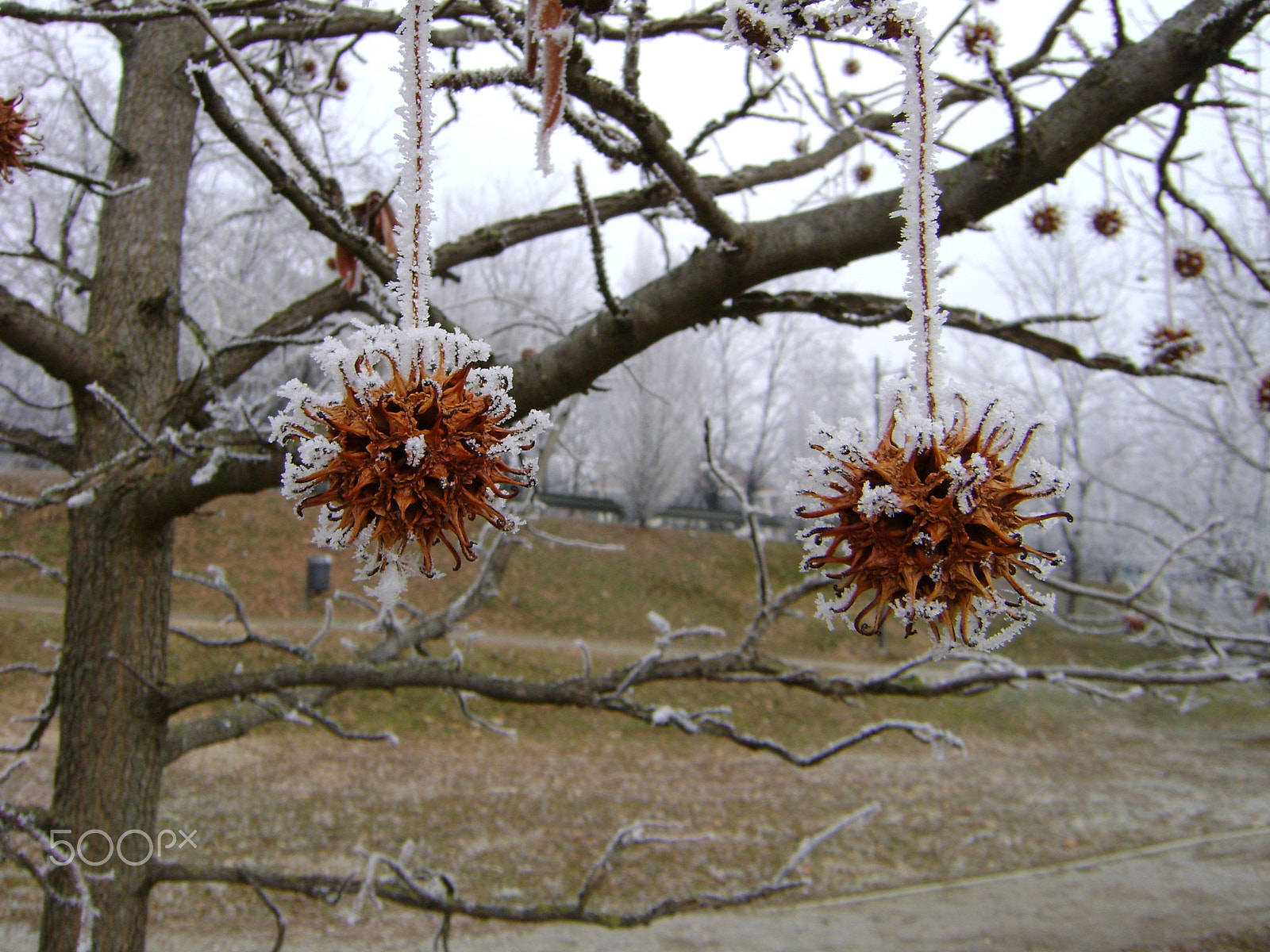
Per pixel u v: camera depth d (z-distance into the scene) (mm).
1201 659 4133
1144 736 16406
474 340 1281
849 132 4035
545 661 16250
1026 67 3283
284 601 17266
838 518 1275
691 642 19344
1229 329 9930
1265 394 4758
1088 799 13023
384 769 12008
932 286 1253
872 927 8945
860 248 2396
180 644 13938
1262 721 17609
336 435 1214
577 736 14250
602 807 11617
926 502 1165
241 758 11688
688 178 2189
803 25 1577
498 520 1217
